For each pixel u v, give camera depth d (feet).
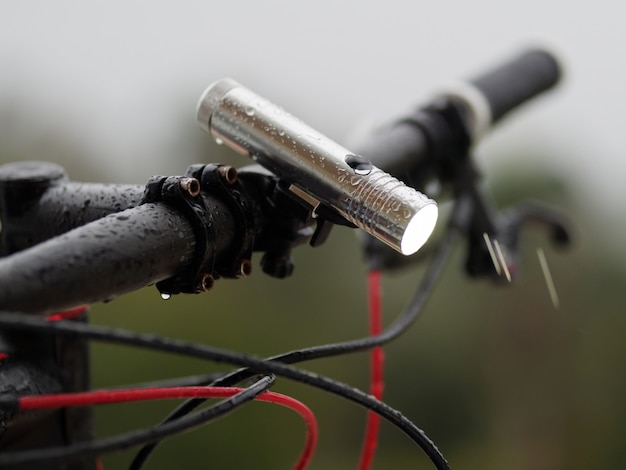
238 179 1.70
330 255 5.31
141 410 4.30
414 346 5.30
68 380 1.76
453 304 5.46
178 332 4.69
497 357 5.43
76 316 1.79
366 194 1.64
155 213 1.57
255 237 1.73
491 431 5.34
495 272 2.50
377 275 2.28
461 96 2.39
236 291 5.09
